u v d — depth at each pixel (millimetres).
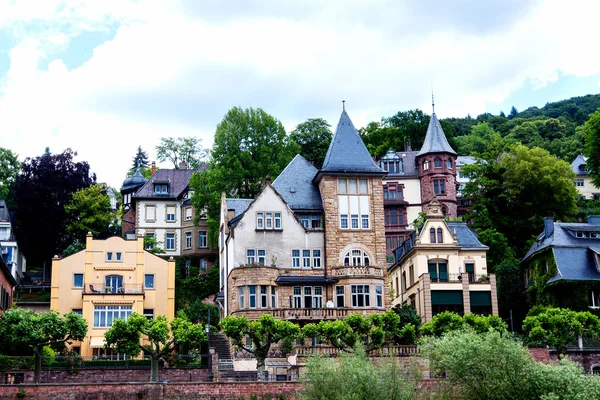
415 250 76625
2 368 55812
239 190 88062
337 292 70938
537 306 75375
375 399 46562
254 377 57656
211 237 87062
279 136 91188
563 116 174375
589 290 73562
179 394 51594
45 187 93188
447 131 132500
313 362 48875
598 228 78312
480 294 74438
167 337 55844
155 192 98562
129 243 73125
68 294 71062
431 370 50688
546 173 96562
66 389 50344
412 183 105375
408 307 72375
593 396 45656
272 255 71438
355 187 74188
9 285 76500
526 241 92750
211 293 86625
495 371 47812
